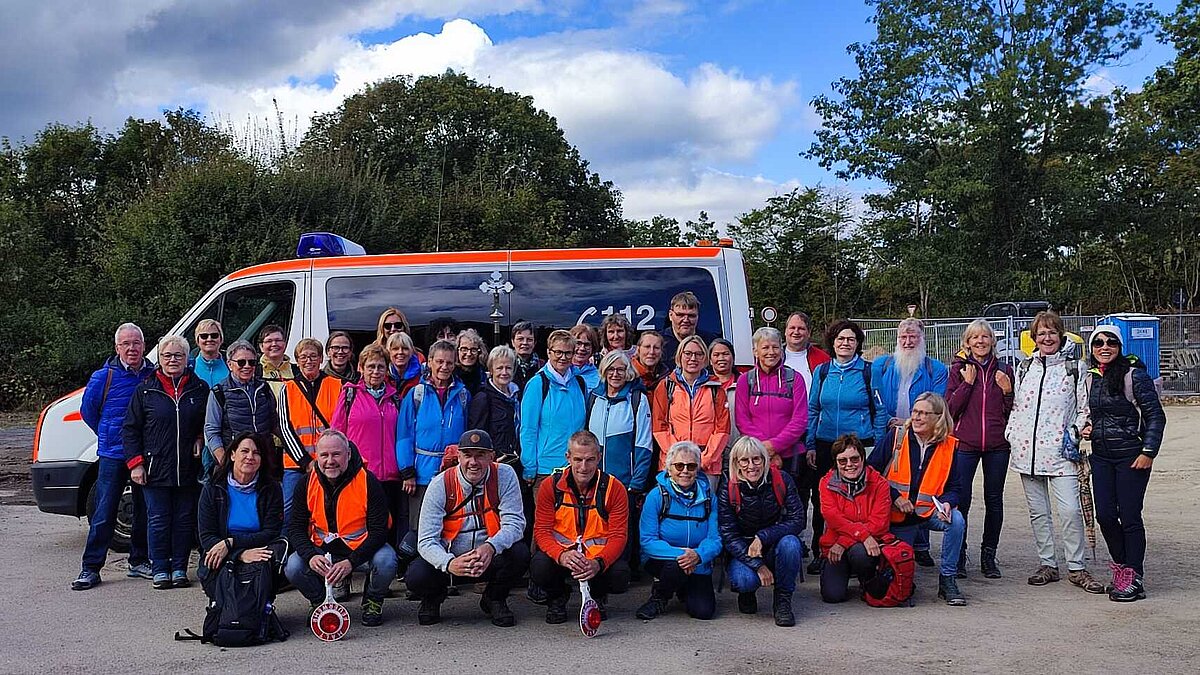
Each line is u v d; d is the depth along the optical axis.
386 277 7.99
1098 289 37.81
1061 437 6.75
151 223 20.50
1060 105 30.17
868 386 7.27
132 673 5.02
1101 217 31.67
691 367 6.63
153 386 6.87
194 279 20.17
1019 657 5.16
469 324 7.84
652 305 7.76
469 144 39.91
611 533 5.89
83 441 7.98
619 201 44.34
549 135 41.16
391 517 6.41
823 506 6.47
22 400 22.92
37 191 30.58
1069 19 30.08
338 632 5.57
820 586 6.65
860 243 39.47
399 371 6.71
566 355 6.52
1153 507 10.02
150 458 6.80
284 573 5.85
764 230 41.38
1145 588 6.66
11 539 8.75
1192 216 33.00
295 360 7.39
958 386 7.03
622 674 4.94
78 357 21.59
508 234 28.27
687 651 5.34
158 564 6.90
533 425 6.50
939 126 30.19
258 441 6.00
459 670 5.02
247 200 20.55
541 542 5.88
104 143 31.67
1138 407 6.48
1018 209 31.28
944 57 30.42
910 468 6.54
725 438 6.59
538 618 6.12
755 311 40.84
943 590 6.44
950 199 29.94
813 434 7.41
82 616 6.14
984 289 31.28
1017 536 8.86
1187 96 30.47
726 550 6.11
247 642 5.48
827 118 32.81
